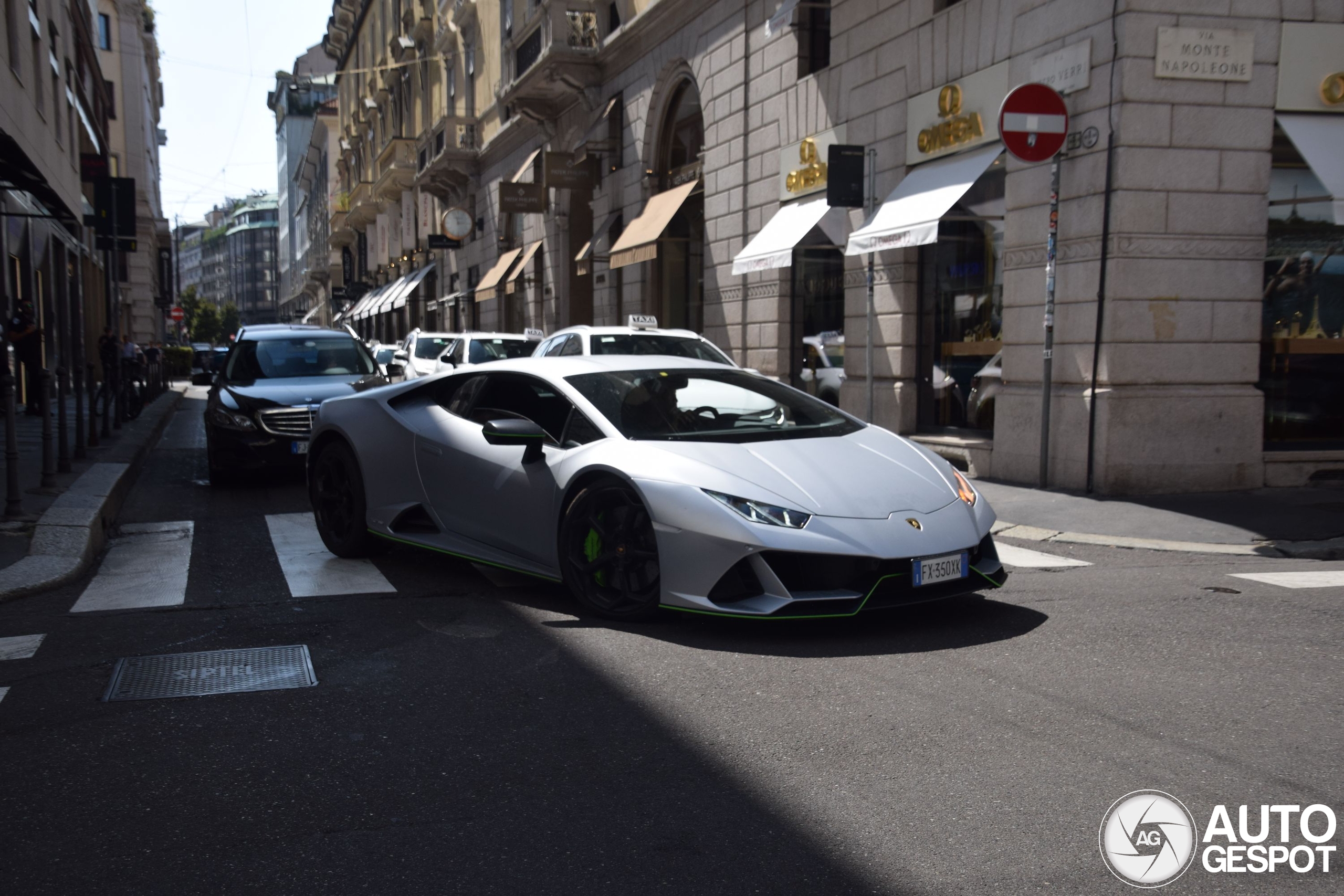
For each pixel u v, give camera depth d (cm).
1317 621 477
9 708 379
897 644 444
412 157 4338
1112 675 398
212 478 1052
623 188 2034
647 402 530
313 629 485
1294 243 889
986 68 1015
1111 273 855
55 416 1762
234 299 17300
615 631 469
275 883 250
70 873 257
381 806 293
